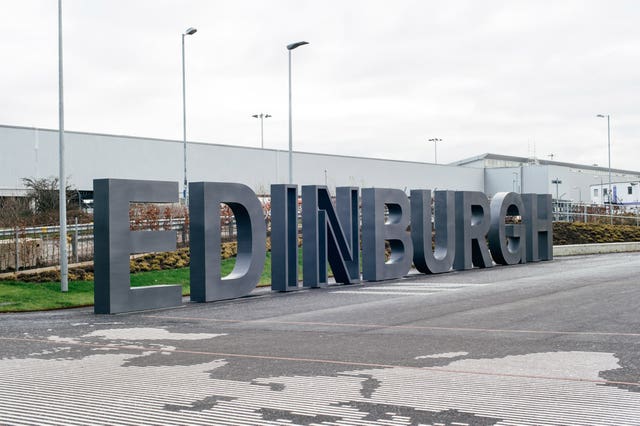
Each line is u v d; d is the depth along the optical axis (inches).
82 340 469.1
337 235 855.1
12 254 853.2
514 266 1056.2
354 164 2544.3
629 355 370.0
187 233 1104.8
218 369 354.9
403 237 927.0
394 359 373.1
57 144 1784.0
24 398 298.2
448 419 252.8
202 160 2102.6
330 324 520.7
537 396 285.0
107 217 631.2
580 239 1480.1
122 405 283.1
